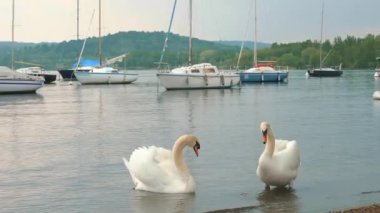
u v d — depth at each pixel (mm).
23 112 40812
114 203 13953
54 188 15688
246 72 97562
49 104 49125
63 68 122438
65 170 18188
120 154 21312
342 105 46531
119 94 65000
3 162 19703
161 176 14555
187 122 32656
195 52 136000
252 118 35125
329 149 22016
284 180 14820
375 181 16109
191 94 63812
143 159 14664
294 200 13961
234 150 21719
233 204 13625
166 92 68438
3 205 13992
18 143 24422
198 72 73625
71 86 89562
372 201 13812
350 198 14133
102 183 16172
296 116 36594
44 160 20047
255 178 16516
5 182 16516
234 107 44406
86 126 30969
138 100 53750
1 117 36906
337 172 17406
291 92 68062
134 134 27297
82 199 14438
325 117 35844
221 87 75500
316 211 12977
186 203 13703
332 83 99438
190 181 14516
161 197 14211
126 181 16359
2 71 65750
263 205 13531
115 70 97812
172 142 24641
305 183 15828
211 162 19125
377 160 19484
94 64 109125
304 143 23766
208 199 14070
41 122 33406
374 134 26734
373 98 53531
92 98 57562
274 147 14773
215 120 33844
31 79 66562
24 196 14852
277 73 98750
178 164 14555
